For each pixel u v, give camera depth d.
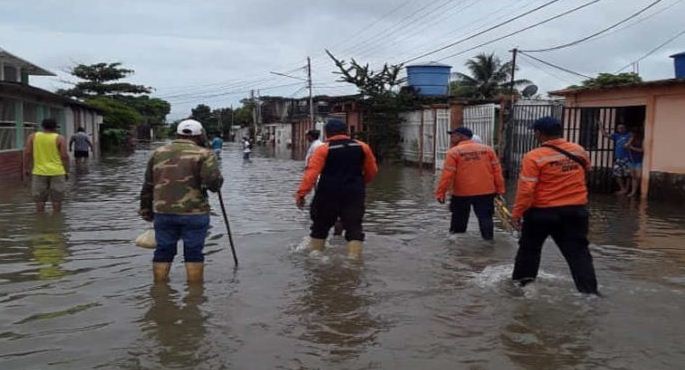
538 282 6.50
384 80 30.12
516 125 19.12
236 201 13.68
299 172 23.66
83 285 6.28
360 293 6.10
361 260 7.52
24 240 8.59
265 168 26.28
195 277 6.45
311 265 7.23
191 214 6.37
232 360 4.43
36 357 4.44
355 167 7.68
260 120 81.19
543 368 4.36
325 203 7.71
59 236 8.91
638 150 15.12
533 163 6.09
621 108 16.78
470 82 47.66
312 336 4.92
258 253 7.84
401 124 29.92
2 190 15.05
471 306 5.70
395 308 5.64
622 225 10.59
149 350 4.59
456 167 8.99
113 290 6.11
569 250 6.13
